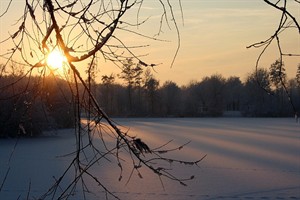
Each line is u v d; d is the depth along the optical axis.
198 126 61.84
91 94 2.94
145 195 15.49
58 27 2.70
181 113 87.00
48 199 10.85
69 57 2.73
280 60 2.82
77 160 3.11
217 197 15.98
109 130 3.39
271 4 2.61
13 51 2.79
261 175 20.89
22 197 15.01
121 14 2.72
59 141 33.84
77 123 3.01
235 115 93.06
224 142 38.25
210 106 89.25
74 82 2.90
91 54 2.72
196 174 20.36
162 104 83.19
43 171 20.44
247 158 27.34
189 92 89.94
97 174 18.52
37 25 2.74
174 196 15.77
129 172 19.22
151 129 52.84
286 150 32.41
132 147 2.96
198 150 31.45
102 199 14.43
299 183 18.97
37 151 28.61
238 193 16.78
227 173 21.14
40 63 2.82
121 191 15.90
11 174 19.53
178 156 27.50
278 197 16.28
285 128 59.75
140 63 2.93
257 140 40.75
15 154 27.00
